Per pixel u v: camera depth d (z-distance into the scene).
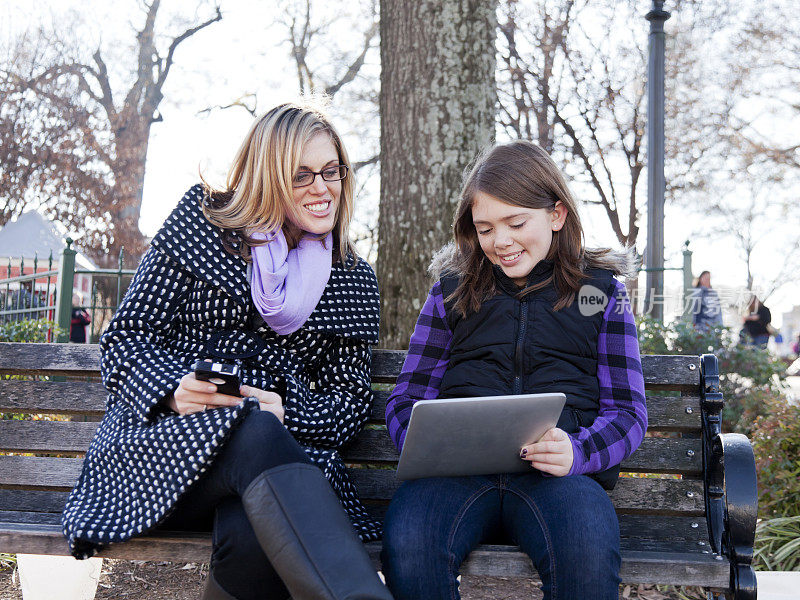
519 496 1.88
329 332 2.16
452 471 1.83
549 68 17.94
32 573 2.48
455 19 4.71
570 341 2.02
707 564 1.79
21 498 2.38
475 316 2.10
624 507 2.24
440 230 4.68
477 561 1.79
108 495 1.86
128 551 1.80
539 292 2.07
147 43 21.25
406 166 4.75
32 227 10.99
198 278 2.04
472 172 2.14
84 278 11.28
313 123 2.13
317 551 1.53
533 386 2.00
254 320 2.11
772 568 2.97
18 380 2.47
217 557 1.67
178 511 1.84
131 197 21.33
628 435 1.91
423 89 4.73
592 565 1.64
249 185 2.11
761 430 3.56
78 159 21.09
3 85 20.78
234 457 1.67
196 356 2.03
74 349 2.46
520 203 2.01
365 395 2.23
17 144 20.62
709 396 2.16
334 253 2.27
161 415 1.88
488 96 4.81
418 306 4.68
